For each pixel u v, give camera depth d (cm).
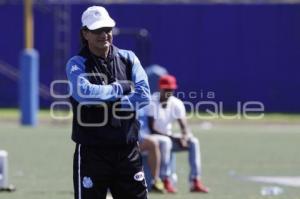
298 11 10875
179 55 11000
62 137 7450
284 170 5391
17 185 4553
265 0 11238
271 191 4359
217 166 5591
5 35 11125
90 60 2358
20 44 11125
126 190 2375
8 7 11106
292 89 10919
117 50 2403
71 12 11106
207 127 8819
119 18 11012
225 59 10962
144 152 4234
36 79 8775
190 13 10981
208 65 10969
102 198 2378
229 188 4525
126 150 2366
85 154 2352
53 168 5325
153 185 4259
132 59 2406
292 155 6281
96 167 2342
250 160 5941
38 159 5809
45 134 7744
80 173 2355
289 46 10912
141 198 2384
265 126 9075
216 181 4838
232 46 10962
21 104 8731
